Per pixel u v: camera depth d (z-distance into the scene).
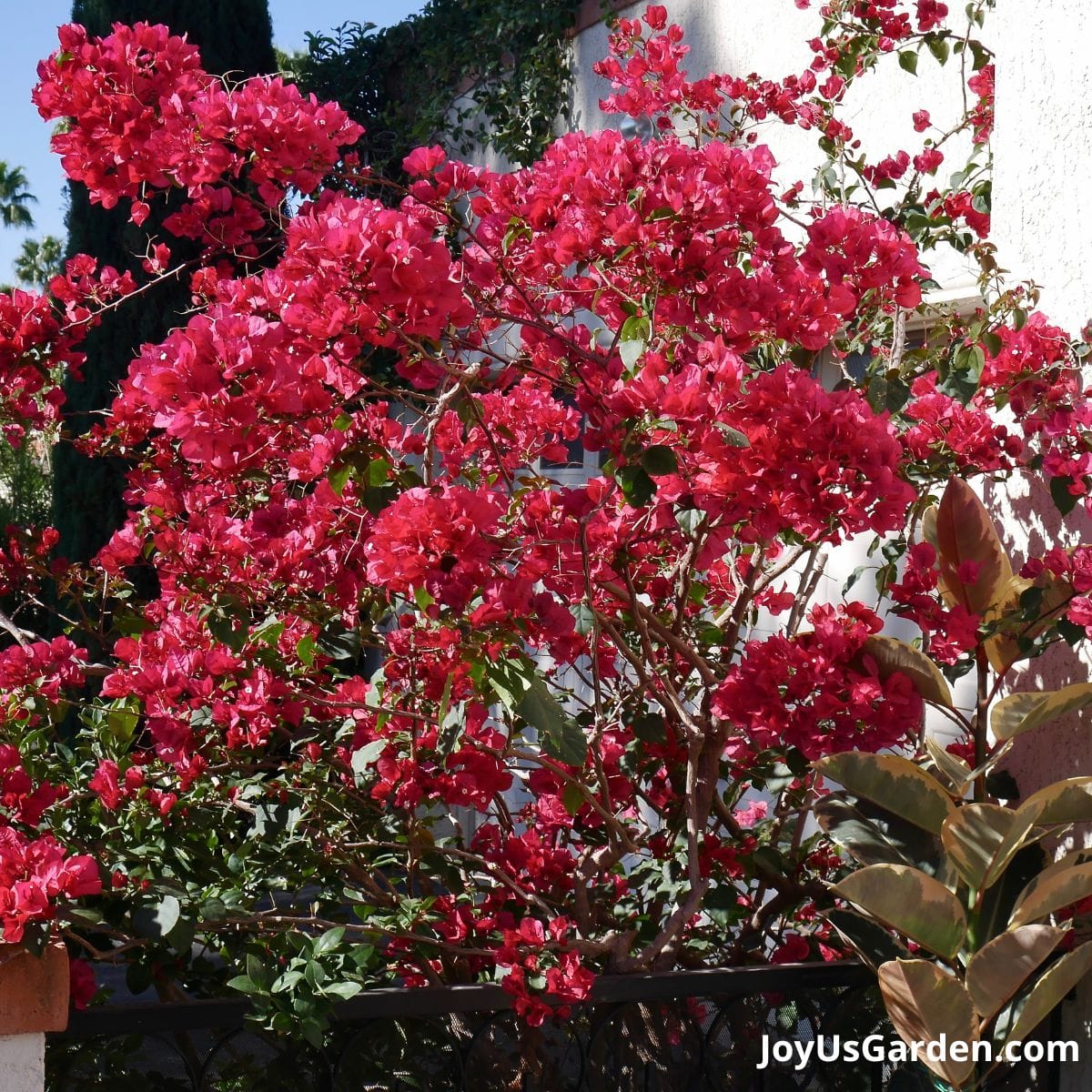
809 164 4.54
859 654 2.56
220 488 2.82
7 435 3.17
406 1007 2.23
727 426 1.97
